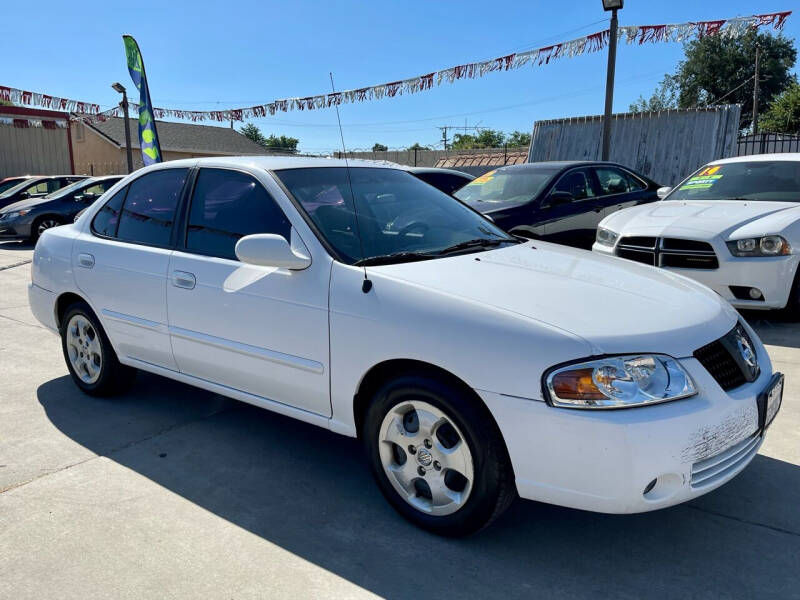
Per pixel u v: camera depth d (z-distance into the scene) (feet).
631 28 30.89
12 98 41.14
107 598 7.64
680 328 8.26
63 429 12.67
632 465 7.36
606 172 27.96
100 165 89.92
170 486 10.39
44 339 19.44
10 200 48.29
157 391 14.88
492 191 26.63
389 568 8.25
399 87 36.35
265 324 10.33
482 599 7.66
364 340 9.10
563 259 10.86
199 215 11.89
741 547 8.70
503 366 7.88
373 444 9.39
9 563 8.29
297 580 8.00
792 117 122.62
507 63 33.22
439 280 9.11
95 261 13.23
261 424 13.00
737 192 21.74
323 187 11.38
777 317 19.54
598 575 8.12
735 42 136.05
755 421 8.49
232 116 44.32
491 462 8.11
